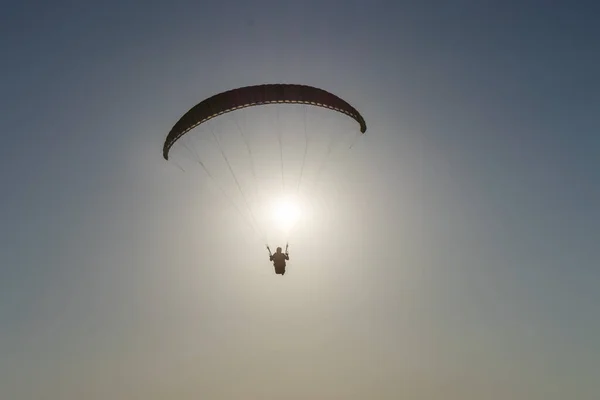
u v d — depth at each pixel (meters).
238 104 27.80
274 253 28.62
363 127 29.61
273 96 27.80
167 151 30.20
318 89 28.02
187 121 28.06
